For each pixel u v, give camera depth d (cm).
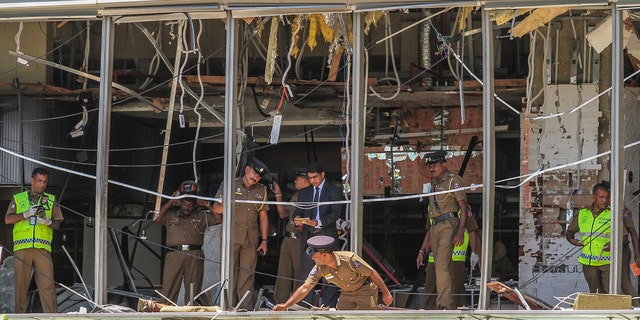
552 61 6166
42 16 4731
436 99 6412
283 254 5753
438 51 6288
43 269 5509
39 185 5531
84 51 6769
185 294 5766
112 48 4712
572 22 6134
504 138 7062
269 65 5372
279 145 7525
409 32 6788
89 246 7150
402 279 6806
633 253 5919
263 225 5503
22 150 6438
